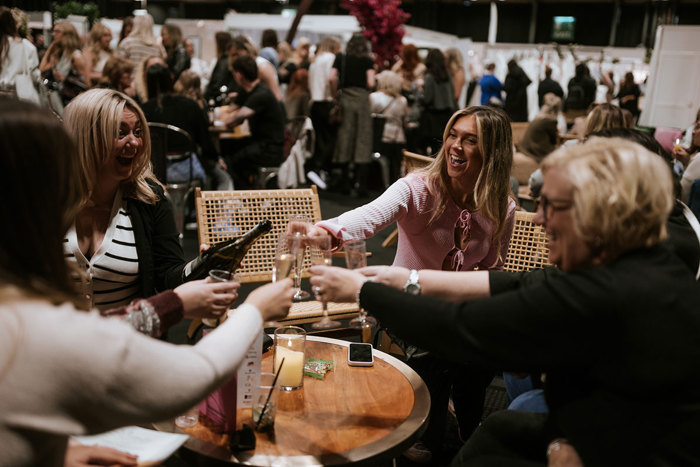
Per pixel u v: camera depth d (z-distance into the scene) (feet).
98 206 6.87
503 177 7.73
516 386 7.50
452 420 9.47
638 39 58.44
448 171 7.80
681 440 3.92
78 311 3.36
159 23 66.90
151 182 7.31
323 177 26.18
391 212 7.77
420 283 6.08
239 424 5.31
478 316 4.39
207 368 3.72
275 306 4.60
